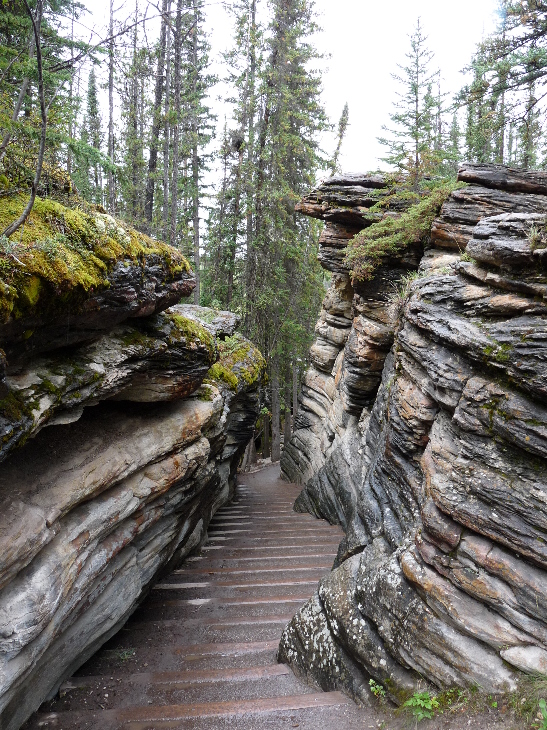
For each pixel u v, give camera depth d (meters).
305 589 8.55
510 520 4.30
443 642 4.34
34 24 2.86
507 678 3.97
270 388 27.84
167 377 6.02
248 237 20.33
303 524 13.16
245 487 20.75
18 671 3.75
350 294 14.12
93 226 4.38
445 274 6.82
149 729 4.57
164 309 5.89
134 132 14.38
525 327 4.82
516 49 8.38
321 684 5.44
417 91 10.79
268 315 23.23
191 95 15.66
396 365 7.68
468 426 4.98
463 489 4.74
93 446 5.24
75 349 4.60
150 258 5.15
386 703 4.61
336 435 14.62
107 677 5.73
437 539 4.77
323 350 16.58
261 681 5.63
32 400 3.88
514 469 4.50
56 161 5.16
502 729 3.67
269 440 34.72
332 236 13.25
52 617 4.17
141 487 5.82
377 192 11.91
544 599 3.98
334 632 5.54
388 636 4.82
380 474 7.25
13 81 5.02
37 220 3.94
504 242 5.32
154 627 7.17
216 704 4.95
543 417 4.36
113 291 4.41
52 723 4.65
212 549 10.95
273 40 18.19
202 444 7.20
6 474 4.25
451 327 5.58
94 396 4.77
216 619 7.40
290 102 19.30
